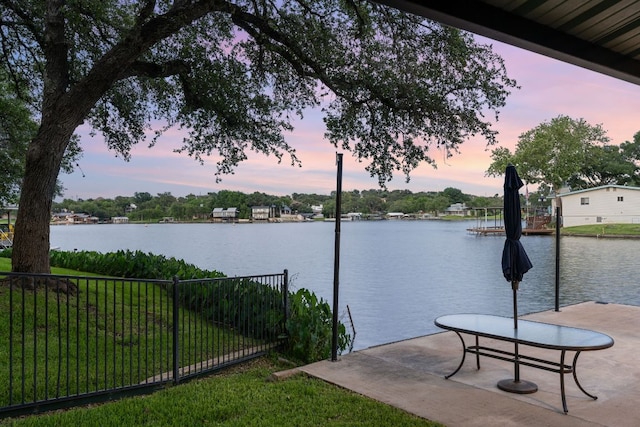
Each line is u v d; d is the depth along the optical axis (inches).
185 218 4795.8
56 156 281.1
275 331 244.4
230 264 1051.3
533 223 2145.7
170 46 377.7
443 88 322.3
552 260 1045.2
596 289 665.0
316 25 334.0
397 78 315.3
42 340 211.5
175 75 380.8
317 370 184.5
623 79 157.2
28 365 182.4
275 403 150.9
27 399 153.6
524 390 156.3
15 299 249.8
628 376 173.2
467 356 201.2
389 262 1081.4
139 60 350.3
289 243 1818.4
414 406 146.4
